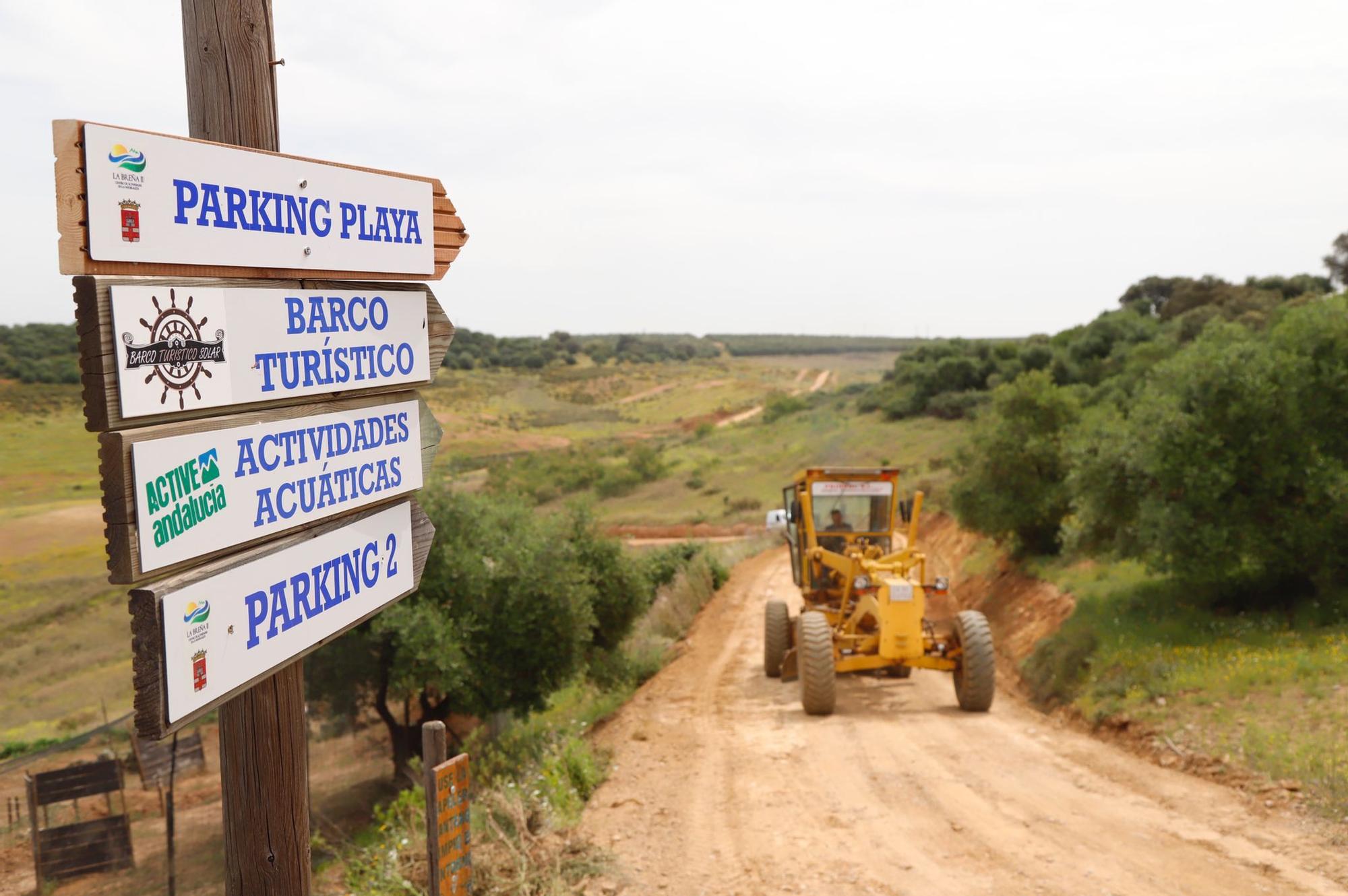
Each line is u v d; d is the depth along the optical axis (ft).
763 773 29.12
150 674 7.86
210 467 8.63
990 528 70.79
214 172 8.60
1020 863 20.54
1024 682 47.75
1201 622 41.65
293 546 9.83
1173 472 42.06
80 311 7.48
